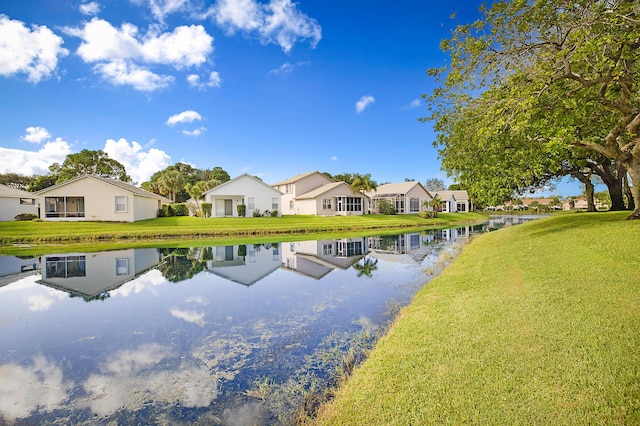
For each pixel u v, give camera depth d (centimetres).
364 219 3859
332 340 563
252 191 3744
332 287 959
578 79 891
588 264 712
